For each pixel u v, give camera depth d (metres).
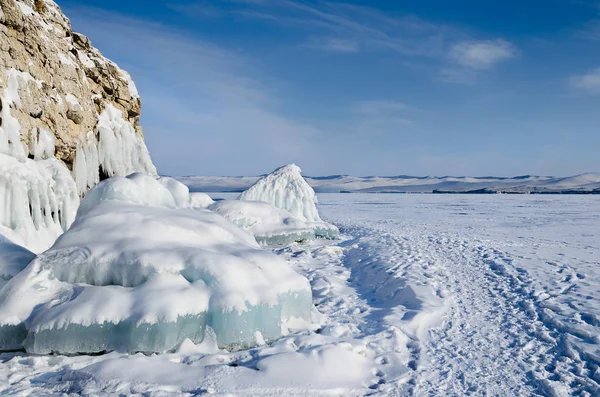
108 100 16.41
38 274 5.49
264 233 15.20
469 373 5.12
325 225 17.84
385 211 39.88
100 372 4.44
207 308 5.30
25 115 10.01
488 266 11.33
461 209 42.72
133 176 7.22
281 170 19.30
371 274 10.94
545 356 5.66
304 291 6.56
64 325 4.98
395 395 4.49
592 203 54.31
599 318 6.66
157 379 4.37
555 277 9.62
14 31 9.96
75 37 14.81
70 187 10.83
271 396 4.22
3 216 8.66
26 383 4.37
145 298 5.16
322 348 5.19
